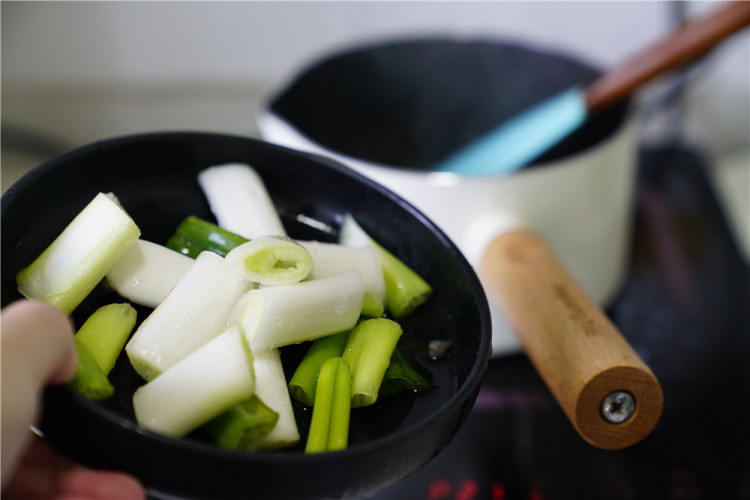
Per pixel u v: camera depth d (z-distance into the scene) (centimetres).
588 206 55
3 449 29
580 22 78
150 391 32
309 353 35
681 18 77
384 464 31
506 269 48
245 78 77
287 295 34
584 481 49
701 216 72
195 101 78
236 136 40
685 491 49
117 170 38
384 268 38
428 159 75
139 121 78
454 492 48
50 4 69
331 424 33
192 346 33
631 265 66
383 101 72
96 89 75
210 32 74
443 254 38
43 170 35
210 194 40
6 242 33
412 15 77
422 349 37
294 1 74
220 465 29
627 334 59
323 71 66
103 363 33
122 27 72
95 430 30
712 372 56
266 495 30
